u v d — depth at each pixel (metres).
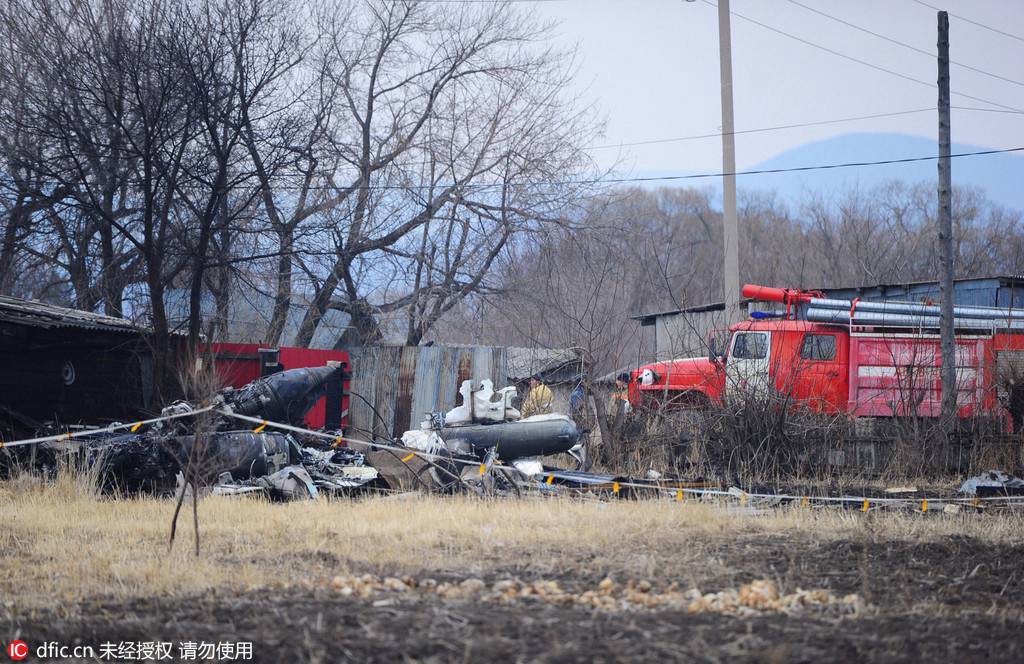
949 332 44.06
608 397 47.75
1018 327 45.16
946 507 32.09
